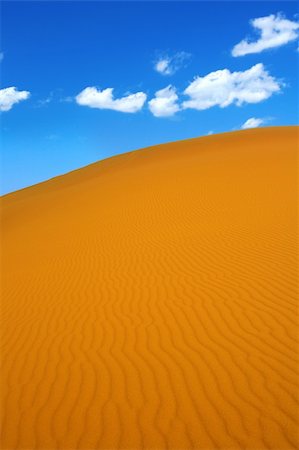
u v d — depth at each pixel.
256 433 4.05
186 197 19.22
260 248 10.45
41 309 8.29
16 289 9.99
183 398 4.71
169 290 8.38
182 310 7.23
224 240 11.70
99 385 5.16
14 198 42.06
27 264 12.56
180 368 5.35
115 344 6.24
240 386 4.82
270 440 3.95
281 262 9.16
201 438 4.06
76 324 7.23
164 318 6.99
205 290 8.06
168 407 4.59
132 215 17.64
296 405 4.38
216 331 6.27
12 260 13.55
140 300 8.02
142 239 13.49
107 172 38.25
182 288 8.38
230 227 13.12
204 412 4.44
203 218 15.10
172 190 21.34
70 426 4.44
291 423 4.13
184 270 9.57
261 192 17.53
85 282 9.76
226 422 4.25
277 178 19.58
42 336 6.88
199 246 11.49
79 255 12.59
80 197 26.30
